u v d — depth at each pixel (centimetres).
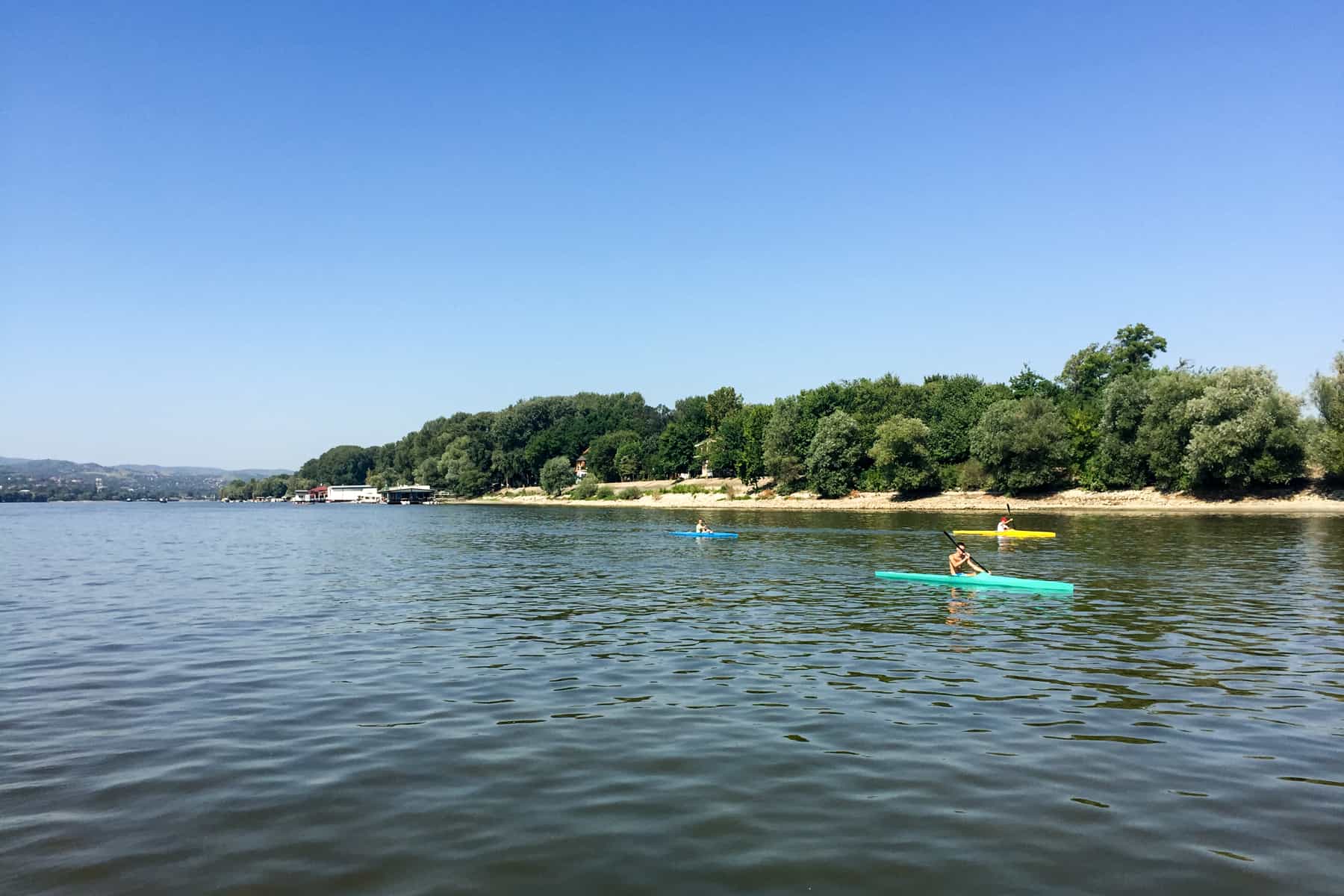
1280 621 2069
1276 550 3828
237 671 1600
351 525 8750
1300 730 1191
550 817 897
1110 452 8169
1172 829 862
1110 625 2047
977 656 1706
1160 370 9375
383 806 932
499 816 901
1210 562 3384
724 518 7819
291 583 3117
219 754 1112
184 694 1430
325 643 1884
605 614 2302
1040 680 1489
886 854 805
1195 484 7588
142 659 1723
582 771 1034
